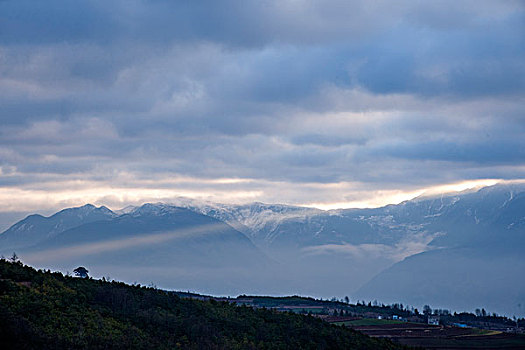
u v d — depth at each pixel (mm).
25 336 94375
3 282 108375
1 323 94875
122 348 99688
